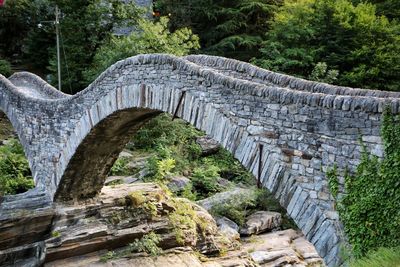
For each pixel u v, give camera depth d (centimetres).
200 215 1656
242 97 849
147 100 1095
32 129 1658
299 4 2516
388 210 617
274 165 782
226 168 2245
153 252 1405
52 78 2647
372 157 643
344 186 676
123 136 1435
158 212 1534
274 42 2434
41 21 2781
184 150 2258
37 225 1405
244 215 1911
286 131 767
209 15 2836
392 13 2520
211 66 1277
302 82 1056
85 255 1357
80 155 1423
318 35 2381
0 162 1850
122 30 2850
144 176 1920
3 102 1888
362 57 2202
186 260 1422
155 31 2208
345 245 665
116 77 1197
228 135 873
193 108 959
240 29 2922
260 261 1551
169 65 1022
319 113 714
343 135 681
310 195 724
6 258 1318
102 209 1487
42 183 1616
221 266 1457
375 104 636
